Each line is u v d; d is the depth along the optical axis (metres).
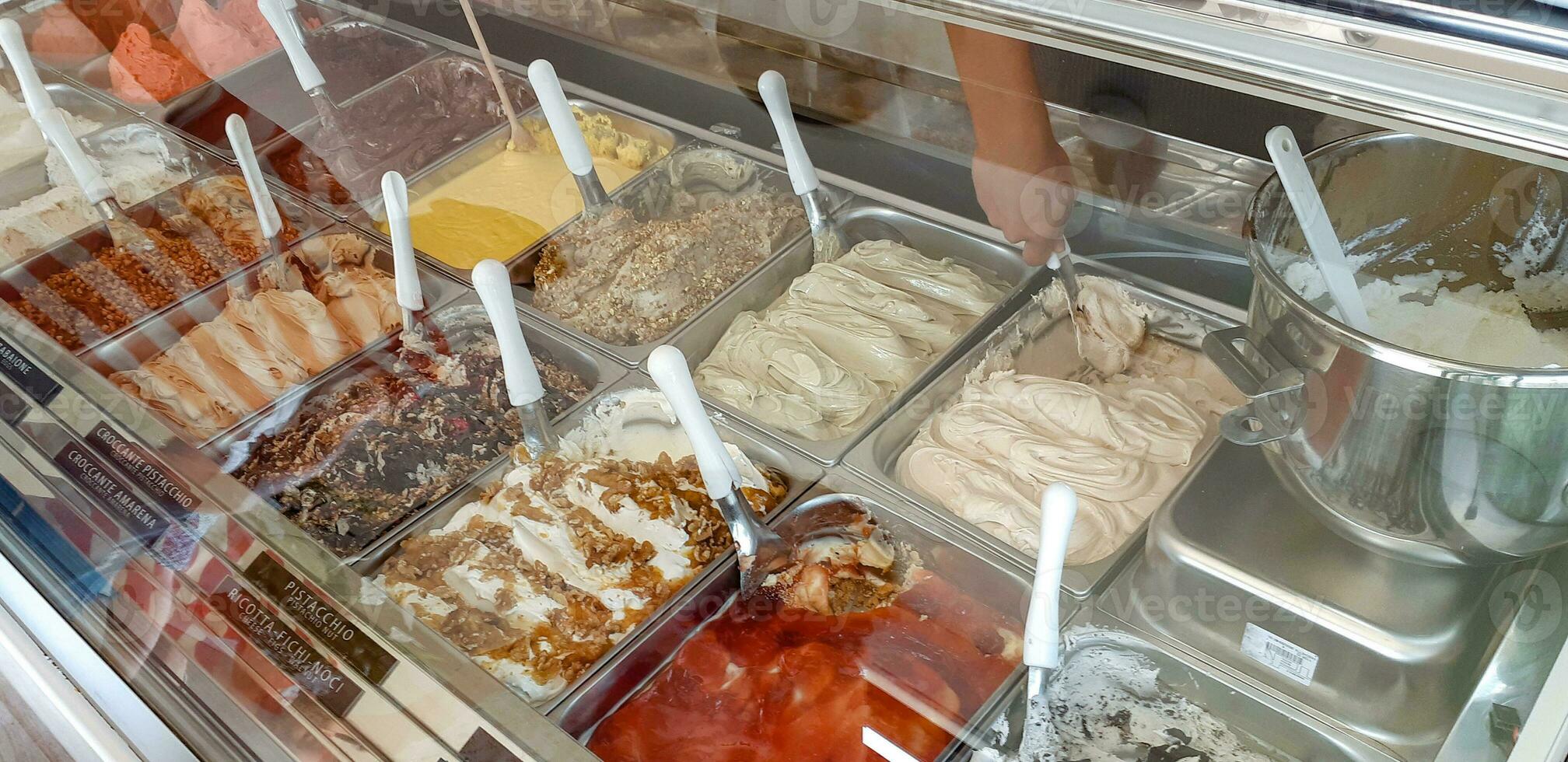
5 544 1.10
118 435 1.16
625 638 0.94
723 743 0.86
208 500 1.07
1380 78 0.72
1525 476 0.68
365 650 0.89
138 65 1.73
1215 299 0.98
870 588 0.94
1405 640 0.71
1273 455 0.83
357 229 1.44
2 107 1.68
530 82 1.51
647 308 1.28
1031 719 0.79
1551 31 0.65
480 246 1.41
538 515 1.07
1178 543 0.82
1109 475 0.94
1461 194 0.78
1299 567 0.78
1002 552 0.92
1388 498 0.74
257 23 1.79
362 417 1.19
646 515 1.05
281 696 0.88
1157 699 0.77
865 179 1.26
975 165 1.12
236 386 1.23
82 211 1.51
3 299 1.36
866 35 1.22
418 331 1.29
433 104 1.63
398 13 1.75
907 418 1.09
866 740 0.82
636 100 1.45
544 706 0.89
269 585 0.97
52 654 1.01
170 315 1.32
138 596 1.01
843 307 1.22
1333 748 0.70
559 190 1.48
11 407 1.22
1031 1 0.94
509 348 1.15
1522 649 0.67
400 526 1.06
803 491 1.04
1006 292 1.15
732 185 1.37
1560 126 0.65
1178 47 0.82
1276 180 0.83
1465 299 0.81
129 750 0.93
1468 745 0.65
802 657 0.89
